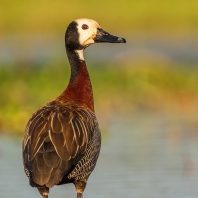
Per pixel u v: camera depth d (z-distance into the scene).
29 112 21.58
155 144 17.61
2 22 42.78
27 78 24.77
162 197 14.05
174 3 45.28
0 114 20.64
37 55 32.19
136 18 44.03
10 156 17.02
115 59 29.70
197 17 44.16
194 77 26.42
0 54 33.59
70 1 45.00
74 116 12.34
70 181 12.27
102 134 18.59
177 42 37.78
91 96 13.47
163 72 26.31
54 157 11.48
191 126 19.45
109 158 16.61
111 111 22.50
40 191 11.95
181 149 17.08
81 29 13.78
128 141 17.92
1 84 23.80
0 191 14.61
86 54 33.44
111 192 14.43
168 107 23.05
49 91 23.86
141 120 20.69
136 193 14.22
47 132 11.83
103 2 45.16
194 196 14.02
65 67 26.19
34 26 42.50
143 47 35.97
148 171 15.57
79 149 11.94
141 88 24.69
